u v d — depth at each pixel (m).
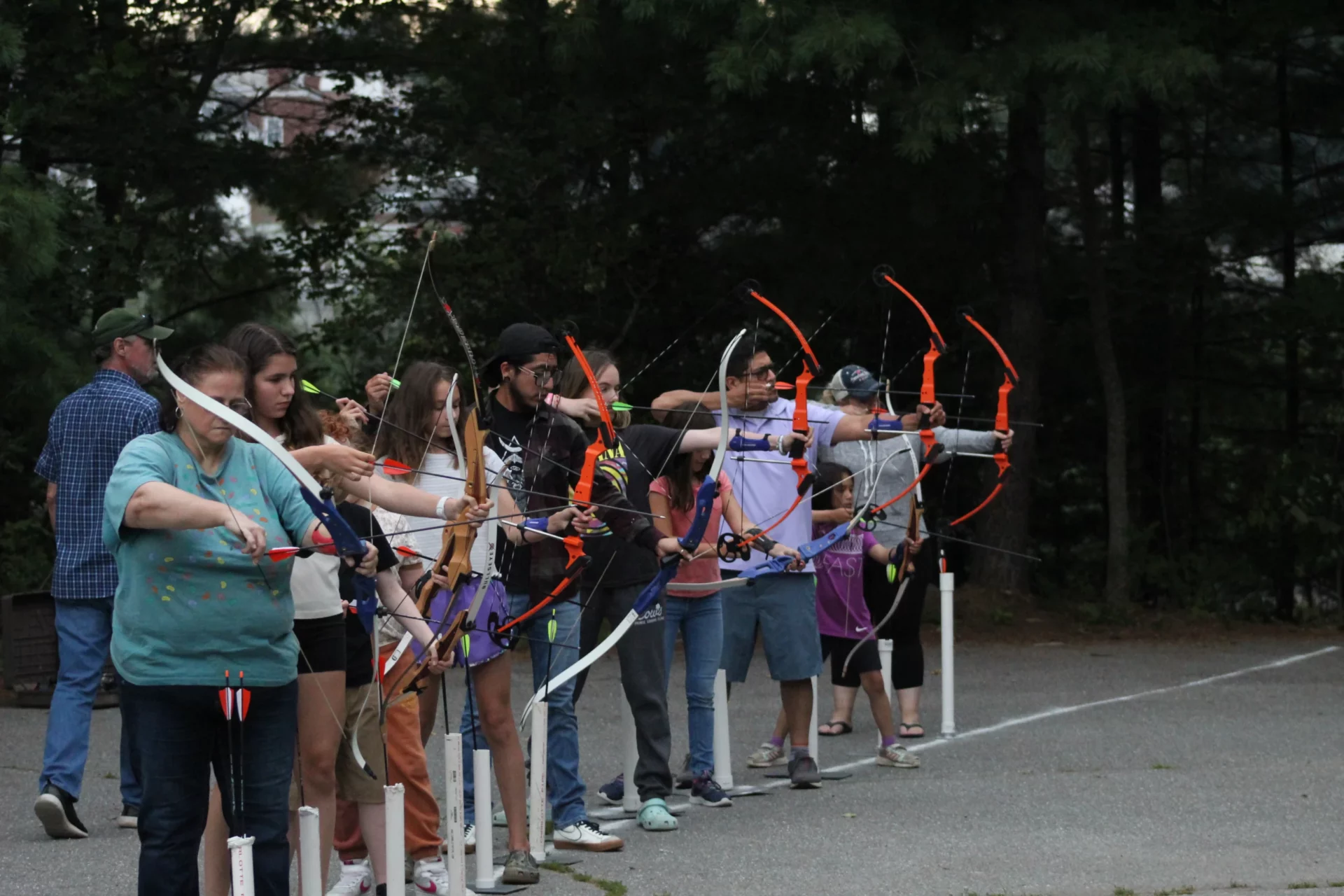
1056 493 27.67
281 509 5.67
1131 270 24.33
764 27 17.41
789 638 9.84
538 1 22.56
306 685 6.26
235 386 5.53
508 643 7.47
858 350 24.42
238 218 23.20
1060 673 16.66
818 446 9.75
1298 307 22.48
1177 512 27.12
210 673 5.46
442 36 22.67
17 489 19.34
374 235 24.27
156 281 22.84
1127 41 17.88
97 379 8.97
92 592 8.63
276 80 23.80
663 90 21.36
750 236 22.03
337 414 7.14
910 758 10.94
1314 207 25.39
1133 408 26.45
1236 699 14.55
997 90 17.59
